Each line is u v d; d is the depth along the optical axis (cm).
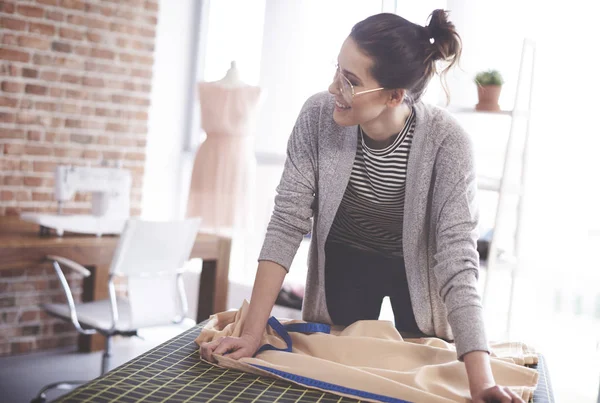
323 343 155
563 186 345
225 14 498
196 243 392
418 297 174
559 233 346
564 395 342
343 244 187
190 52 508
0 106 414
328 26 432
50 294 438
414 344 154
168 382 133
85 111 446
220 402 125
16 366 403
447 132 163
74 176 366
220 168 443
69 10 432
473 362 136
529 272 351
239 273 473
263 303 160
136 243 327
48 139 432
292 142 177
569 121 343
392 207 174
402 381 138
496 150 361
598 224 340
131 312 332
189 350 156
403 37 152
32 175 429
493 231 318
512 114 314
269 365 142
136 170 473
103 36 448
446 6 372
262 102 449
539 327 350
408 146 166
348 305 190
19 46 416
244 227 446
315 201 182
